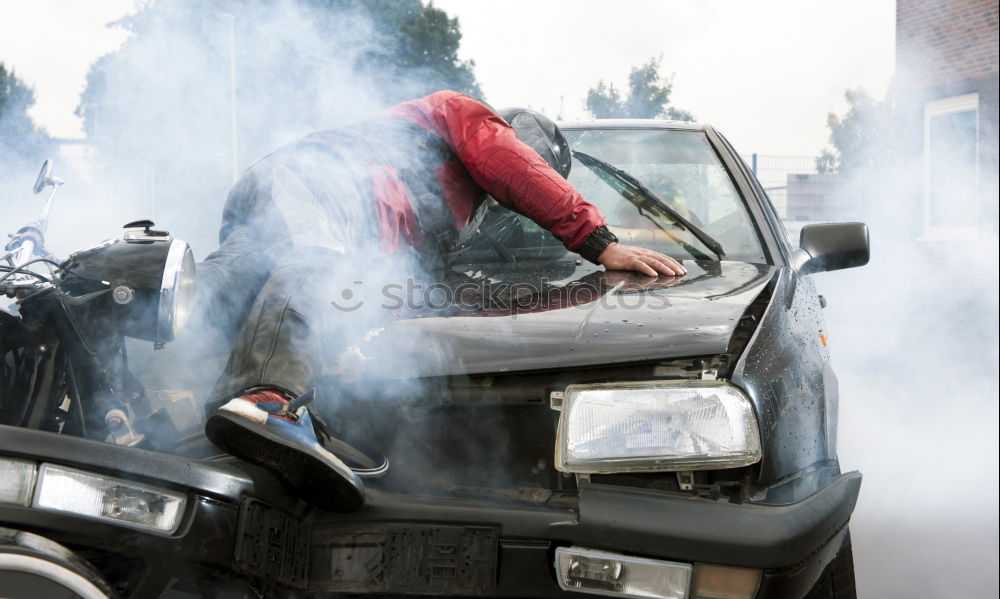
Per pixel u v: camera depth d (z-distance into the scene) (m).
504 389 1.69
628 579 1.47
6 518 1.34
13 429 1.37
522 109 2.56
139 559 1.49
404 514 1.56
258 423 1.46
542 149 2.47
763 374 1.65
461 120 2.25
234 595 1.54
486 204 2.47
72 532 1.37
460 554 1.53
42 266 2.08
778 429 1.60
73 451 1.38
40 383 1.55
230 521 1.46
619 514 1.49
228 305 1.86
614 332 1.72
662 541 1.46
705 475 1.57
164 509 1.42
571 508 1.53
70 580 1.35
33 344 1.56
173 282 1.59
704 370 1.62
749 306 1.86
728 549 1.44
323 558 1.58
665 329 1.72
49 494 1.36
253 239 2.01
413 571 1.54
